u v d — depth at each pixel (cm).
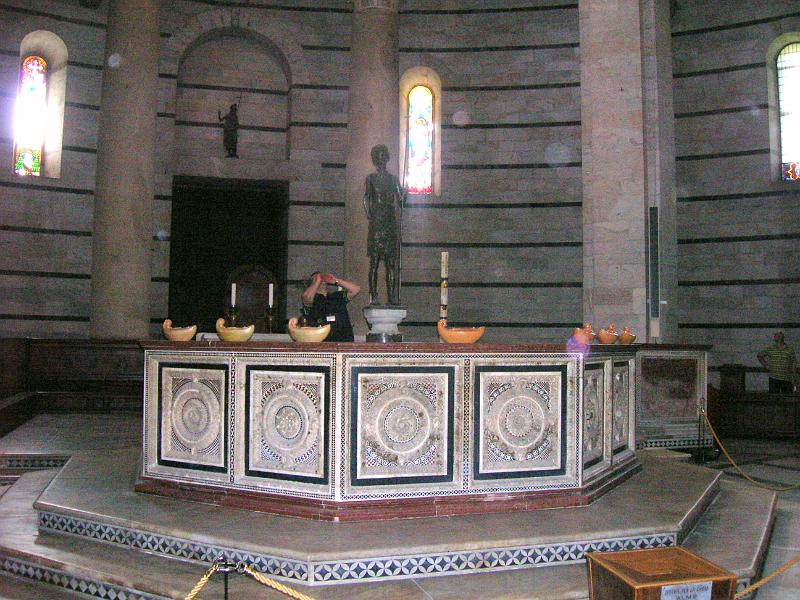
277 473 545
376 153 744
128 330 1414
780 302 1602
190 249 1738
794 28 1597
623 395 718
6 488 763
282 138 1784
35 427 1145
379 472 532
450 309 1739
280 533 484
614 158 1127
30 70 1627
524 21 1758
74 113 1627
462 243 1750
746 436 1334
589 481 597
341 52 1758
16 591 480
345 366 524
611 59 1138
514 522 521
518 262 1742
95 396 1352
